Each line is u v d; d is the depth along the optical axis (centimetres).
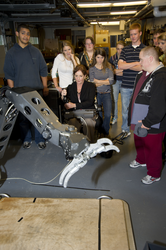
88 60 324
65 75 320
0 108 141
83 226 123
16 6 633
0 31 790
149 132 196
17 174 242
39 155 285
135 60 289
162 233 159
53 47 838
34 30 1153
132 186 215
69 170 101
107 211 137
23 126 298
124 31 1130
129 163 259
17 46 267
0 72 789
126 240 114
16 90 116
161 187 212
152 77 185
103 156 270
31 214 133
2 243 111
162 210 182
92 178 229
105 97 302
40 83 293
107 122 306
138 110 202
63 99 269
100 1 617
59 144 99
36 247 108
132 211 181
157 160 208
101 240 114
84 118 255
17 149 304
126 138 329
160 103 177
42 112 107
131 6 777
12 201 147
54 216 131
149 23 1011
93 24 1202
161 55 283
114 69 361
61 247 108
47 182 225
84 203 145
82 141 93
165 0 532
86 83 263
